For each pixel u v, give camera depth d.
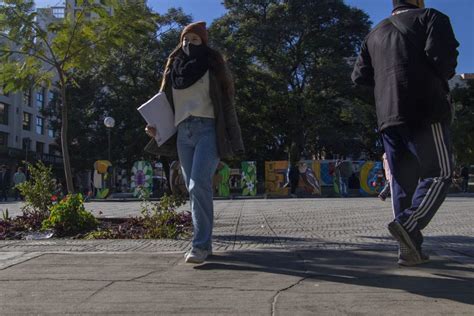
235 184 30.50
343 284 3.91
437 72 4.03
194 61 4.86
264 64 41.66
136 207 16.27
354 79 4.66
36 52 9.16
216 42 35.47
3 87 9.44
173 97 5.05
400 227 3.95
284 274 4.29
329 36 39.59
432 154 4.03
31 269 4.57
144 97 34.44
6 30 8.85
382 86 4.23
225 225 8.75
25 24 8.83
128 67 33.94
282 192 27.11
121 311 3.29
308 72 39.97
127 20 9.02
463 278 4.06
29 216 8.62
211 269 4.52
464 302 3.40
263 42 38.78
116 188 37.66
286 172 27.12
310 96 39.59
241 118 36.59
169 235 7.07
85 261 4.95
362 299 3.49
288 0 39.38
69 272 4.44
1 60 9.17
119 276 4.27
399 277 4.11
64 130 9.22
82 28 9.07
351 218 9.92
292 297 3.56
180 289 3.82
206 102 4.90
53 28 8.95
